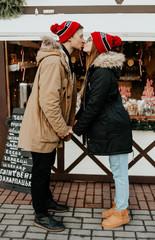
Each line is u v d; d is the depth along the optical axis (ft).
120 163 9.55
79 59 16.11
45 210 9.90
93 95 8.84
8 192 12.52
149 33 11.68
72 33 9.11
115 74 9.22
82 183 13.52
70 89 9.29
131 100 14.10
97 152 9.38
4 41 12.62
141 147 13.15
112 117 9.06
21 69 14.70
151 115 13.51
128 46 16.10
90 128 9.39
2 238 9.46
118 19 11.79
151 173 13.35
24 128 9.44
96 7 11.80
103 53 8.90
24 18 12.05
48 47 8.87
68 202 11.70
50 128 9.14
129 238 9.48
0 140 13.78
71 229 9.95
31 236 9.57
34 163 9.53
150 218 10.62
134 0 11.63
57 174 13.60
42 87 8.58
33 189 9.59
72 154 13.37
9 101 13.42
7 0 11.56
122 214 9.96
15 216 10.69
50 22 12.01
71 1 11.85
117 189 9.82
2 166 12.84
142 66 16.47
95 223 10.30
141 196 12.28
